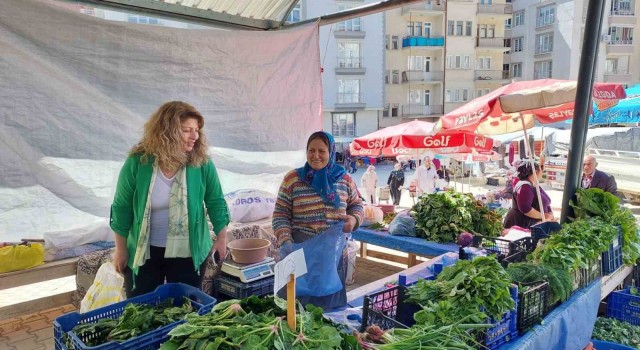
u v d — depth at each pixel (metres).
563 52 31.66
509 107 4.28
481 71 33.72
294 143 4.79
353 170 24.78
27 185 3.28
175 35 3.83
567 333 2.28
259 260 3.15
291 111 4.70
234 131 4.33
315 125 4.93
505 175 17.02
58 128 3.37
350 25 29.30
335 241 2.39
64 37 3.31
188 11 3.97
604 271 3.03
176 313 1.75
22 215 3.29
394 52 32.41
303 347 1.32
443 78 32.56
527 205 4.73
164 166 2.33
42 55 3.23
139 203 2.33
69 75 3.37
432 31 32.94
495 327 1.83
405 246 4.50
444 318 1.68
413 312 1.89
